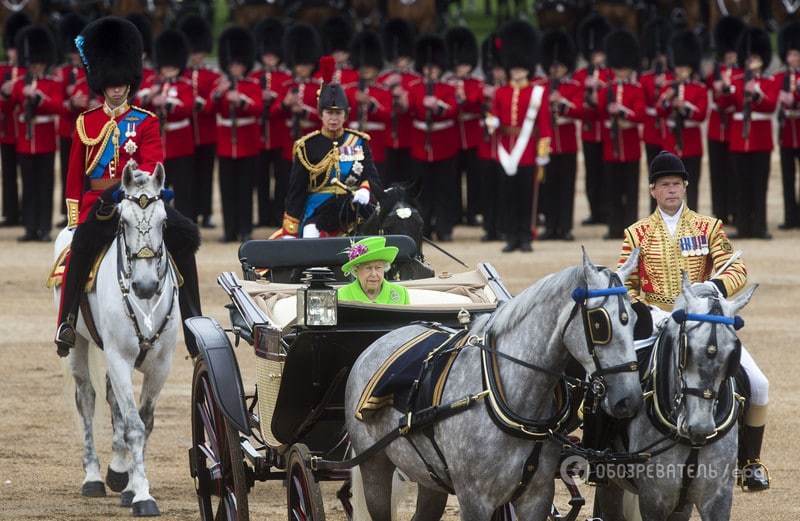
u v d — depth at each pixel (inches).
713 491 959.0
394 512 1013.2
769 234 2997.0
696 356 892.0
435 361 933.8
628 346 843.4
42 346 2048.5
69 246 1362.0
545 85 2802.7
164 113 2952.8
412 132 3029.0
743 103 2957.7
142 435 1268.5
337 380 1013.2
